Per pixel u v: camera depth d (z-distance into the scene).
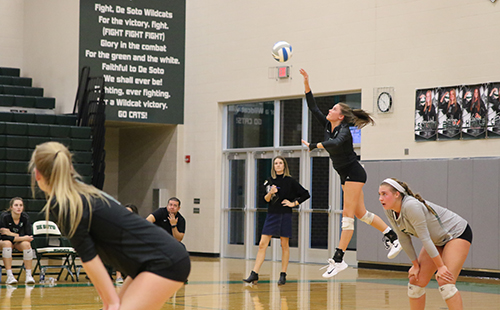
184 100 16.25
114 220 3.08
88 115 14.22
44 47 16.19
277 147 14.58
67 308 6.90
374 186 12.59
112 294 3.07
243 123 15.38
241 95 15.12
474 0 11.52
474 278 11.19
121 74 15.09
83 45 14.68
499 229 11.05
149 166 16.95
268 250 14.72
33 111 15.03
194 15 16.16
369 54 12.90
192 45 16.17
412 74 12.26
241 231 15.34
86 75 14.64
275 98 14.61
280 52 7.78
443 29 11.90
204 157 15.84
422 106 12.07
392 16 12.59
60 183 3.02
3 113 13.69
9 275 9.50
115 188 17.89
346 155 6.27
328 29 13.59
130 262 3.12
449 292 5.09
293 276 11.20
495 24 11.25
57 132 13.62
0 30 17.05
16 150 13.12
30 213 12.45
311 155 13.94
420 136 12.06
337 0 13.45
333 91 13.45
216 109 15.64
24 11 17.36
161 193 16.42
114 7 15.05
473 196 11.33
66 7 15.23
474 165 11.34
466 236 5.16
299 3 14.10
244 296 8.26
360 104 13.12
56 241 12.17
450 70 11.77
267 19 14.67
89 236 3.05
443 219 5.14
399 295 8.55
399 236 5.34
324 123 6.70
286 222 9.80
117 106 15.04
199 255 15.88
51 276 10.73
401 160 12.30
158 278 3.09
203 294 8.45
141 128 17.22
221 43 15.56
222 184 15.72
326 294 8.60
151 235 3.12
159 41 15.58
